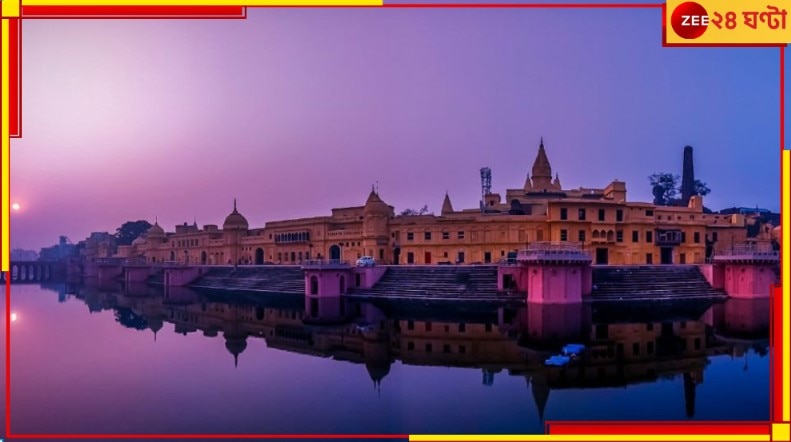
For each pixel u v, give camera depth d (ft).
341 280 157.48
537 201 180.34
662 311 113.60
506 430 48.37
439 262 167.73
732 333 91.30
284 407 57.21
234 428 50.72
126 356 83.76
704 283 135.64
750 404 55.31
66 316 135.85
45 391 64.49
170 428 51.19
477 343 86.79
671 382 63.67
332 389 63.52
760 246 160.45
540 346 83.15
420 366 72.84
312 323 114.62
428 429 48.65
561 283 122.52
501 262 149.28
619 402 56.29
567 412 53.11
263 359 80.48
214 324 118.52
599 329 95.66
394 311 124.06
